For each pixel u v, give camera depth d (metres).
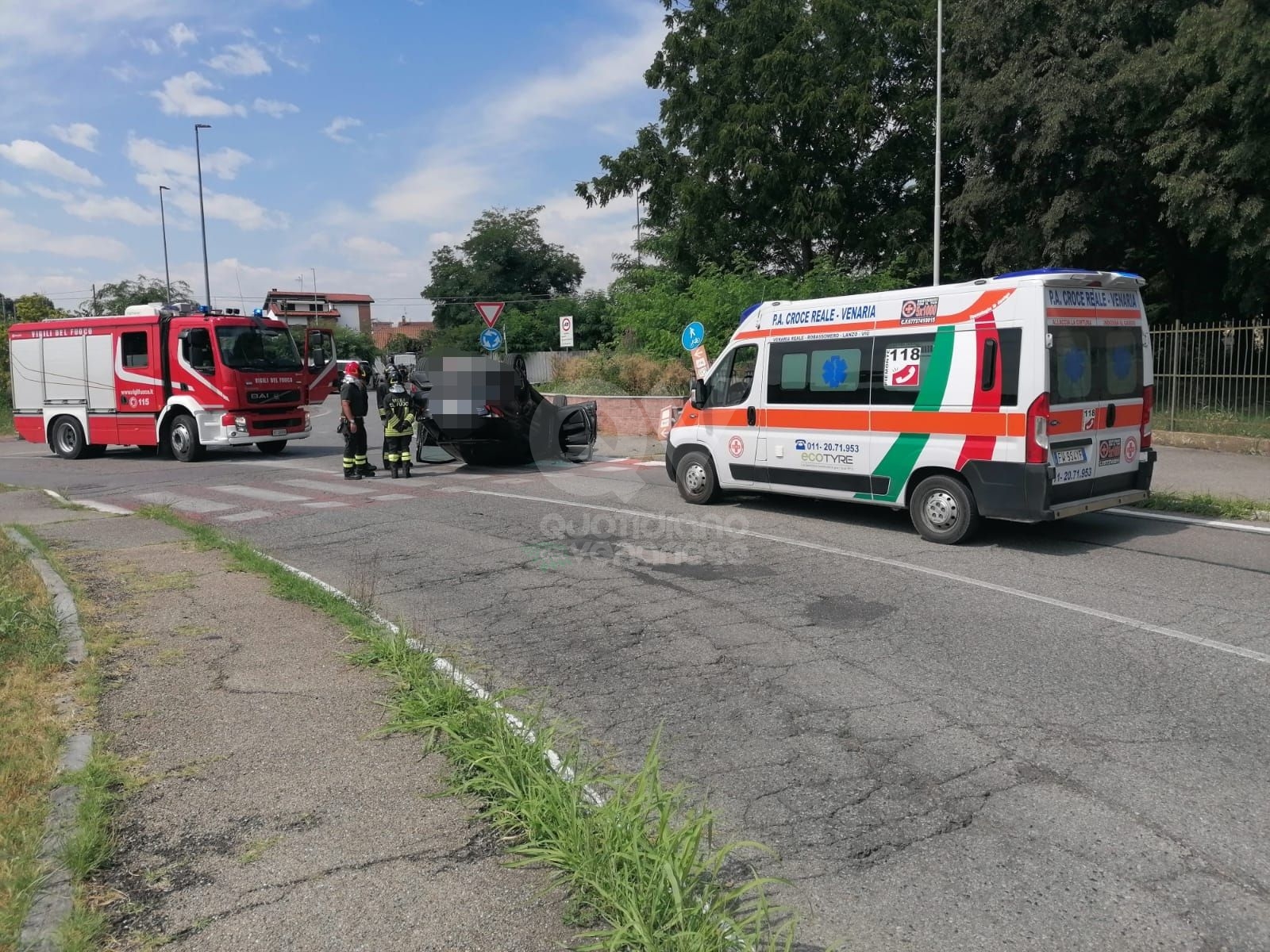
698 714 4.67
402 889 3.06
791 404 9.77
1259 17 13.69
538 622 6.34
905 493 8.84
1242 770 3.97
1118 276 8.23
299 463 16.47
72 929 2.78
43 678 4.94
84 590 6.84
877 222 24.03
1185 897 3.05
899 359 8.73
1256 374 14.55
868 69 22.61
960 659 5.43
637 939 2.68
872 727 4.47
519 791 3.54
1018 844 3.40
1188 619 6.14
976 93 18.09
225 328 16.58
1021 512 7.91
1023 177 19.22
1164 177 16.25
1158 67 15.62
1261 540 8.59
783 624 6.17
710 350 21.22
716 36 24.12
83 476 15.17
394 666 5.16
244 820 3.51
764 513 10.31
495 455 14.73
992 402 8.02
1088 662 5.34
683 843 3.01
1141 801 3.71
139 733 4.30
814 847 3.39
